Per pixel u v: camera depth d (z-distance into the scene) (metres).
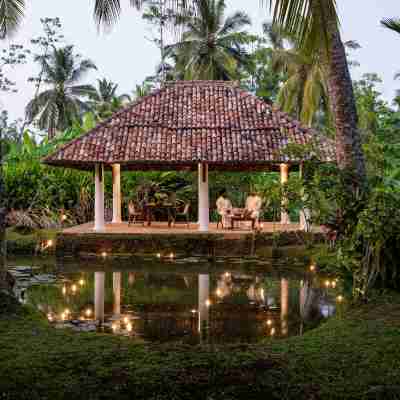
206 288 8.25
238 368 3.59
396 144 11.91
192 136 13.71
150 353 3.90
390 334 4.52
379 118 13.66
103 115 28.95
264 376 3.48
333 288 8.18
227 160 12.75
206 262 11.34
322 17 5.08
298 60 26.12
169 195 18.67
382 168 8.81
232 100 15.20
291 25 5.14
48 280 8.96
